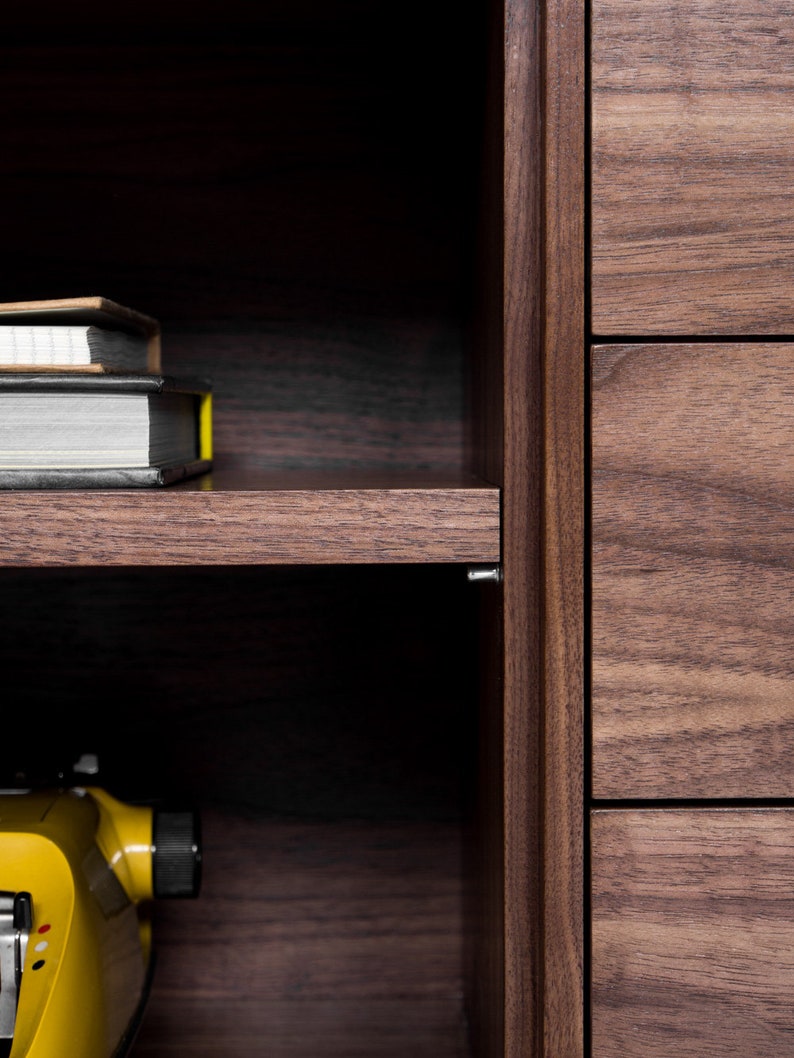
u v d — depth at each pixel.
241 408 0.89
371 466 0.89
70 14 0.80
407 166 0.88
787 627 0.56
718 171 0.55
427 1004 0.90
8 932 0.60
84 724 0.89
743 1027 0.56
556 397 0.55
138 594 0.89
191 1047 0.89
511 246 0.56
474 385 0.79
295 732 0.90
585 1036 0.57
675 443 0.55
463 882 0.89
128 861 0.75
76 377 0.59
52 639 0.89
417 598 0.90
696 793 0.56
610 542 0.55
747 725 0.56
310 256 0.88
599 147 0.55
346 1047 0.89
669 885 0.56
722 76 0.55
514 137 0.56
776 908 0.56
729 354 0.55
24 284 0.87
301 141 0.87
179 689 0.90
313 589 0.90
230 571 0.90
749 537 0.55
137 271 0.88
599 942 0.56
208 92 0.87
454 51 0.87
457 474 0.83
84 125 0.87
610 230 0.55
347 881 0.90
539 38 0.56
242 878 0.90
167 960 0.90
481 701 0.75
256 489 0.59
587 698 0.56
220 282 0.88
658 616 0.56
